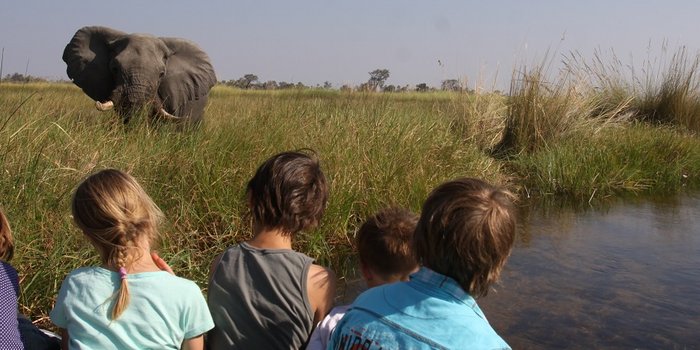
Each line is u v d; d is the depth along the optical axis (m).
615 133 10.93
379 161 6.79
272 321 2.57
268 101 11.62
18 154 5.06
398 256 2.69
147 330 2.38
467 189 1.87
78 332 2.39
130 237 2.45
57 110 8.05
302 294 2.59
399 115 9.30
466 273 1.82
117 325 2.37
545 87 10.66
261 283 2.59
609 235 6.52
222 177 5.81
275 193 2.62
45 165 4.98
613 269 5.43
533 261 5.61
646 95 14.03
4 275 2.60
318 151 6.67
